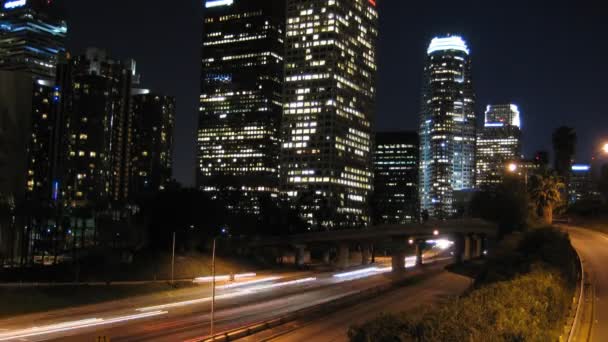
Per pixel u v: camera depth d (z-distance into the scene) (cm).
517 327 2114
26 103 19362
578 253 5678
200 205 13325
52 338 5100
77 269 8956
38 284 7969
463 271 12512
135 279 10088
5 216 11950
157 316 6688
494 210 11612
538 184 10094
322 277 12950
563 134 14838
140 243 13138
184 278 11069
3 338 5097
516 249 6388
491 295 2517
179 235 12750
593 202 13412
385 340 2197
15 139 18800
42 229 15838
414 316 2441
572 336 2516
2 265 9925
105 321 6216
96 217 16988
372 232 15350
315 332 5578
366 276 13312
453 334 2022
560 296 2870
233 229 17812
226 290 9900
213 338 4666
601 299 3519
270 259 16212
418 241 17050
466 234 14550
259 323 5741
